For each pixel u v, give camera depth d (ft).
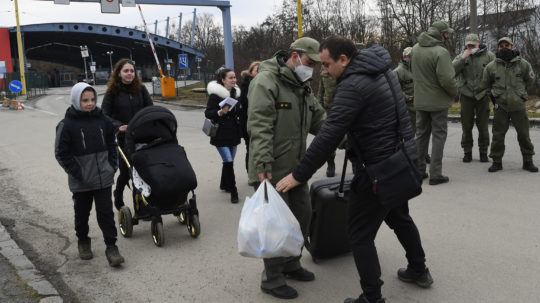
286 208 12.67
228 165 22.58
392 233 17.76
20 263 16.11
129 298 13.85
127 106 19.35
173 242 17.95
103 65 288.92
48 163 32.81
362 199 11.64
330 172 26.18
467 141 28.19
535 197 20.99
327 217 14.71
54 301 13.50
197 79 189.26
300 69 13.00
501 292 13.28
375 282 11.75
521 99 24.47
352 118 11.12
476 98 26.71
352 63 11.42
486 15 80.23
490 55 27.14
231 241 17.83
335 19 97.81
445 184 23.71
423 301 13.00
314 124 14.51
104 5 72.74
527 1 76.07
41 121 61.11
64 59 294.87
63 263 16.39
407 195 11.27
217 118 22.31
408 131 11.70
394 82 11.61
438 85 22.85
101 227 16.08
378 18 85.81
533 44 61.21
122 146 19.38
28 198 24.40
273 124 13.26
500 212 19.38
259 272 15.20
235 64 115.96
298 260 14.21
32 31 181.37
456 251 15.97
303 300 13.32
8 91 129.29
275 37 116.88
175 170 17.10
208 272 15.33
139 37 201.36
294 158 13.53
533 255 15.42
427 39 22.85
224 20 77.51
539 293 13.12
